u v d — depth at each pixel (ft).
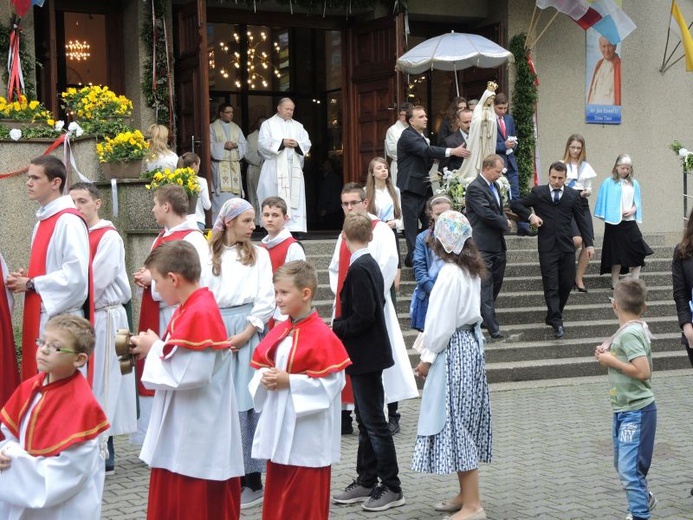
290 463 15.05
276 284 15.34
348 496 19.12
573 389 31.17
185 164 31.37
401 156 35.86
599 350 17.60
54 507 12.64
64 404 12.75
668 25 51.67
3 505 12.76
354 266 18.43
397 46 42.29
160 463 14.48
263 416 15.39
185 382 14.06
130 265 29.58
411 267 36.60
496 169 31.76
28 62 36.81
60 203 20.35
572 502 19.27
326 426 15.35
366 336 18.51
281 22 44.78
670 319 37.73
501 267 32.68
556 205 34.24
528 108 46.52
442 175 36.91
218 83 46.57
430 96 47.98
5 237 31.40
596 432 25.25
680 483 20.70
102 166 30.63
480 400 18.03
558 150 48.96
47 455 12.59
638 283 17.60
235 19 43.78
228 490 15.08
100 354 21.25
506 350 33.06
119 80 41.16
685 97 52.49
